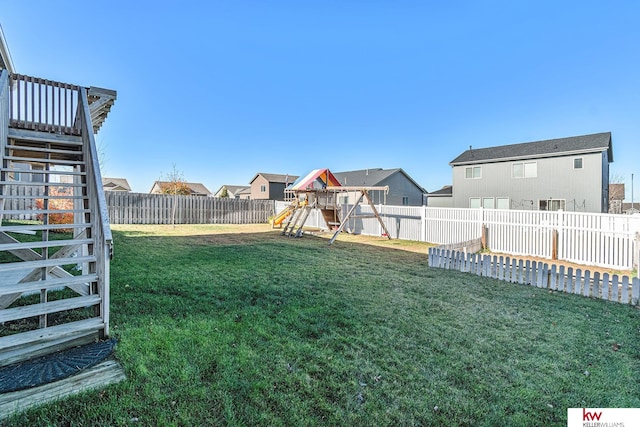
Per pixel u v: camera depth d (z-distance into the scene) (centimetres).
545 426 206
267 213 2169
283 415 205
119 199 1708
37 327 322
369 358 286
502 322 385
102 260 310
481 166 2105
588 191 1703
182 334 312
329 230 1563
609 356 302
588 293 506
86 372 242
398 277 607
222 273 583
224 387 230
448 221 1128
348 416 208
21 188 1095
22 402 204
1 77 427
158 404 208
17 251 373
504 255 941
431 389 242
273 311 396
